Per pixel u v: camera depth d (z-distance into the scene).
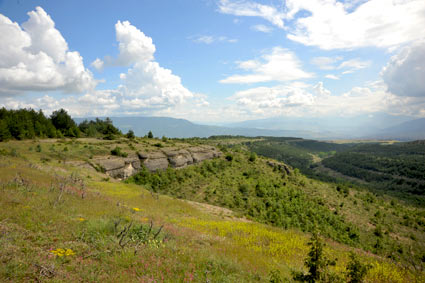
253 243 16.16
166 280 7.05
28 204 12.89
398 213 84.50
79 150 61.69
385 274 12.36
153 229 12.60
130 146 79.44
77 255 8.09
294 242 17.39
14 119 75.25
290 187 80.81
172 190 62.56
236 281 7.98
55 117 100.62
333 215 63.22
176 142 117.56
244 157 107.69
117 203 20.03
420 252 51.56
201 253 10.35
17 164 30.92
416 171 185.38
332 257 14.86
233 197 61.94
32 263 6.69
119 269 7.45
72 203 15.95
